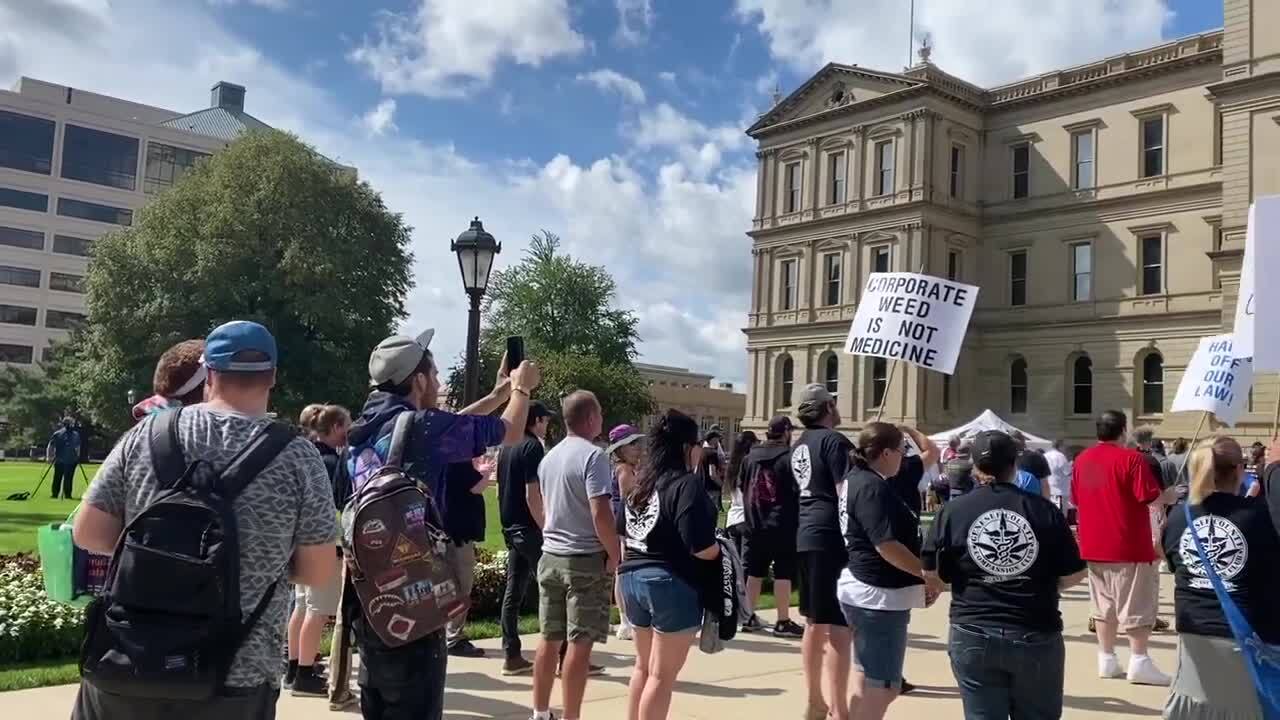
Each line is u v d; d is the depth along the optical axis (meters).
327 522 3.44
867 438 6.01
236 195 46.28
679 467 5.78
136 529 3.15
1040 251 49.91
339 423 7.76
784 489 10.59
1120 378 46.78
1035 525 4.79
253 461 3.28
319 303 45.03
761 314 57.06
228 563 3.13
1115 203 47.41
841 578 6.05
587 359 53.81
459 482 7.84
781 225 56.03
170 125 118.50
